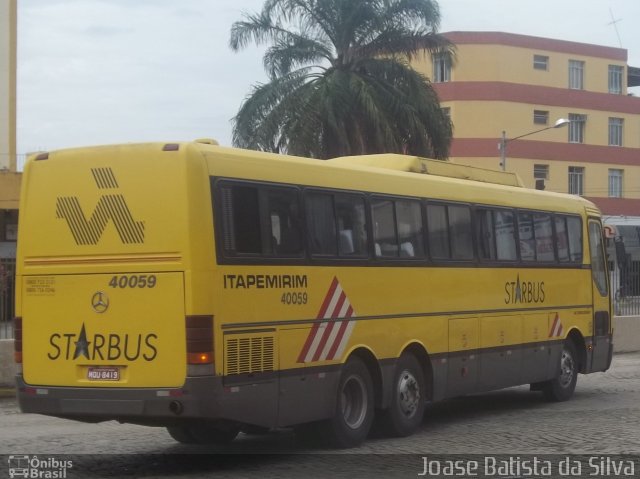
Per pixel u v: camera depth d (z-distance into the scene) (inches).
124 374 378.9
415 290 494.0
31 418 563.5
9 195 1330.0
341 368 441.1
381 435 485.4
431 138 1347.2
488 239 560.1
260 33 1327.5
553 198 637.9
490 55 2431.1
